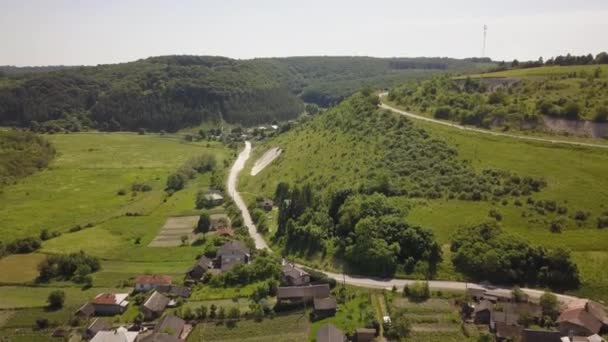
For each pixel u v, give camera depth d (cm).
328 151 19850
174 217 18275
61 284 12862
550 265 11088
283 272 12050
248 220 17288
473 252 11575
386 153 17325
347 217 13575
